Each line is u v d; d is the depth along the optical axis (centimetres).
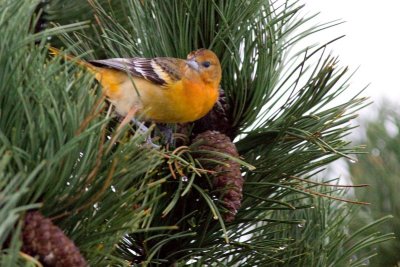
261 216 740
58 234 450
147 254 654
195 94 742
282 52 756
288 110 732
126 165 511
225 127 763
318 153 713
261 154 727
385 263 946
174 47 781
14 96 473
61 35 745
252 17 743
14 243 381
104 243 512
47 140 466
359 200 985
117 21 820
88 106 504
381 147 1037
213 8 751
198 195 689
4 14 475
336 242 757
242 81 737
